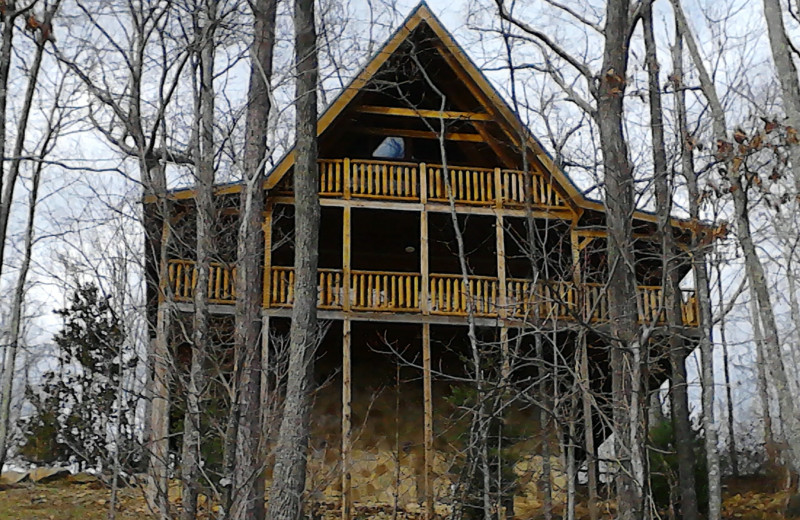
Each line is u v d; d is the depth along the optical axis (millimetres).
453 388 16984
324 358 20109
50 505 16812
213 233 11992
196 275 11578
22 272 22250
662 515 16484
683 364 16172
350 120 19766
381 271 20859
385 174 19266
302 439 12219
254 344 11992
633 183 12383
